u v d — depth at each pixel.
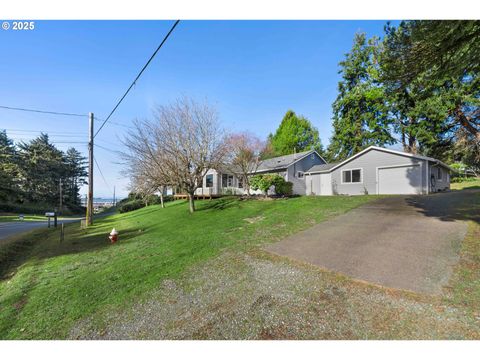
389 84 6.56
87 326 2.95
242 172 18.80
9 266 6.82
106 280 4.38
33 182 38.75
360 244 4.95
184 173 12.03
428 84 6.67
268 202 12.57
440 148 21.67
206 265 4.59
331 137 29.00
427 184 12.81
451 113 18.06
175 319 2.91
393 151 14.01
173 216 12.34
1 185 32.00
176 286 3.80
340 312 2.74
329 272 3.79
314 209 9.41
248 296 3.26
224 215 10.43
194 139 12.20
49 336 2.81
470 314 2.54
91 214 13.48
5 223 19.47
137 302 3.41
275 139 34.47
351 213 8.20
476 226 5.52
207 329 2.66
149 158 12.05
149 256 5.68
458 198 9.71
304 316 2.72
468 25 4.55
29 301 3.80
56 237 10.47
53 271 5.32
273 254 4.84
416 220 6.51
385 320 2.55
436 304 2.75
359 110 25.11
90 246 7.72
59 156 44.78
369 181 15.21
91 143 13.50
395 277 3.43
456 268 3.57
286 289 3.37
